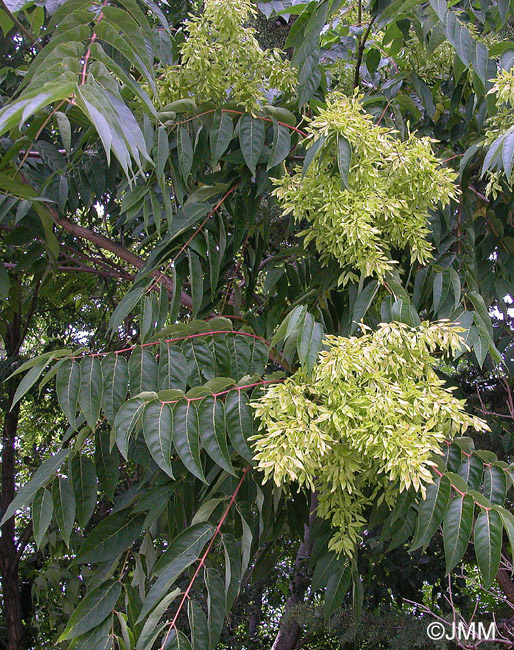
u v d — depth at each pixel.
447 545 1.84
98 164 2.78
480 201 3.03
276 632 6.48
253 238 3.02
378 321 2.32
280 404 1.78
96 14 1.83
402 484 1.69
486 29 2.81
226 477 2.39
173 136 2.49
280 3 2.71
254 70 2.44
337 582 2.30
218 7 2.21
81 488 2.19
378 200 2.01
